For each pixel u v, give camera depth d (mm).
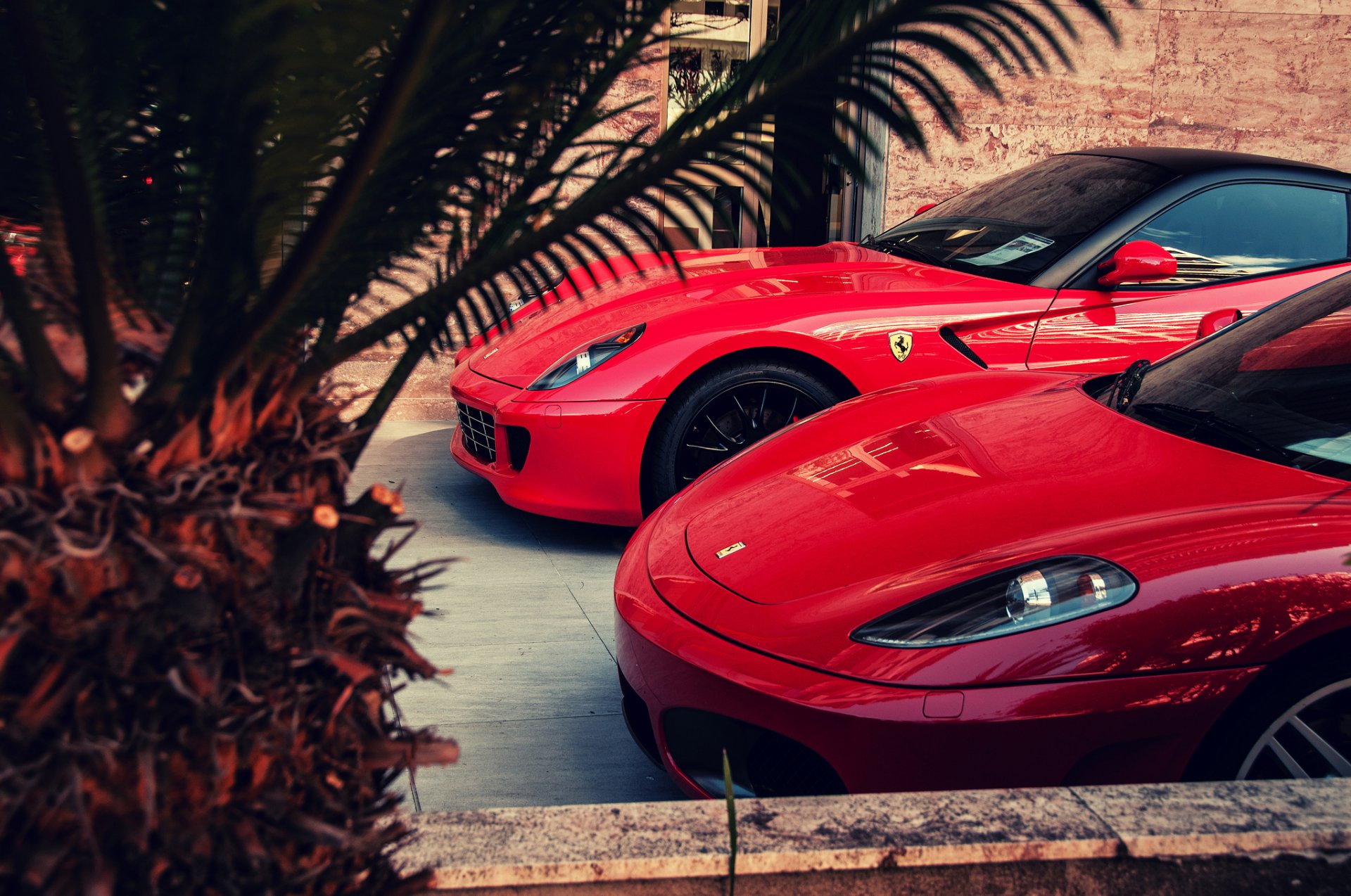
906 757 1955
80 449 946
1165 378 2932
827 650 2074
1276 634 1962
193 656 976
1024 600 2041
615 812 1573
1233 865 1545
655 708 2301
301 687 1043
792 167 1203
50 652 935
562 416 4047
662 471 4152
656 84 5746
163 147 1180
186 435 1017
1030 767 1957
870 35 1117
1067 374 3439
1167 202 4562
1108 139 7520
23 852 949
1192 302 4465
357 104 1115
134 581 957
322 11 958
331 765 1104
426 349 1248
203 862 1000
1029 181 5234
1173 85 7504
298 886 1091
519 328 4680
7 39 1037
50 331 1111
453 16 1104
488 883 1429
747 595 2291
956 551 2221
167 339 1172
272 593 1019
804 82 1146
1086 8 1068
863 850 1487
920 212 5578
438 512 4699
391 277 1272
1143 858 1534
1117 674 1958
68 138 957
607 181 1310
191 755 987
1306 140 7766
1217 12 7445
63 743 936
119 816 970
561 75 1219
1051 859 1521
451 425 6270
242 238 1039
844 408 3305
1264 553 2027
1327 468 2287
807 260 4945
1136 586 2018
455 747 1195
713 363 4164
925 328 4250
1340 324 2756
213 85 981
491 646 3350
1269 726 1979
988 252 4746
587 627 3518
